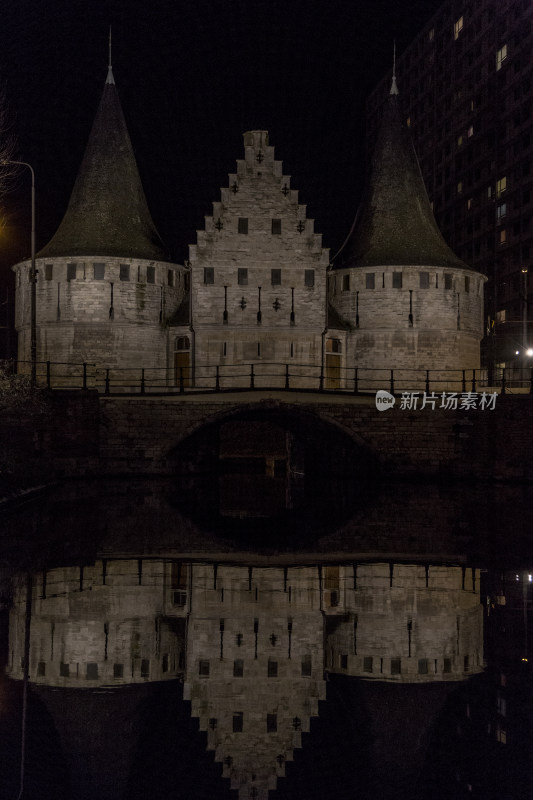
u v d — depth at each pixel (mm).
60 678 8875
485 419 35000
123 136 49938
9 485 25266
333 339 48094
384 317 47844
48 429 31078
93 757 6969
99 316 46156
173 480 34781
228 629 10977
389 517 23375
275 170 46594
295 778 6715
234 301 46188
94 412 33938
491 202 74812
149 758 7008
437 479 35562
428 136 87938
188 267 48156
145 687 8656
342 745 7391
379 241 49156
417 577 14789
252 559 16656
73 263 46312
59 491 28453
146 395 35781
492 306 74500
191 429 35094
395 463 35750
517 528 21109
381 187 50656
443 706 8125
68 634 10555
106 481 32969
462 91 80312
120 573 14797
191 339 46219
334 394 37656
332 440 39469
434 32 86312
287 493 31281
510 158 71500
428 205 51500
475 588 13758
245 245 46375
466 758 7043
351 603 12609
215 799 6348
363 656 9789
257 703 8234
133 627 10984
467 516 23562
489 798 6312
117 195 48781
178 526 21109
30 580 13930
